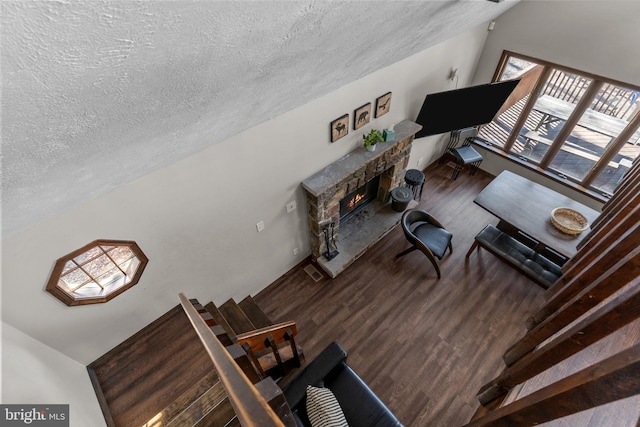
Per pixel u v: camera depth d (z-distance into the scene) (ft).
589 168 15.64
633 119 12.61
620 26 11.71
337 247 14.33
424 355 11.44
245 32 2.31
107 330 8.95
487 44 15.71
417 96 13.83
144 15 1.50
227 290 11.68
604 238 4.12
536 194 13.92
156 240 8.38
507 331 11.96
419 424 9.94
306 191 11.54
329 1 2.46
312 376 8.34
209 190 8.65
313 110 9.73
